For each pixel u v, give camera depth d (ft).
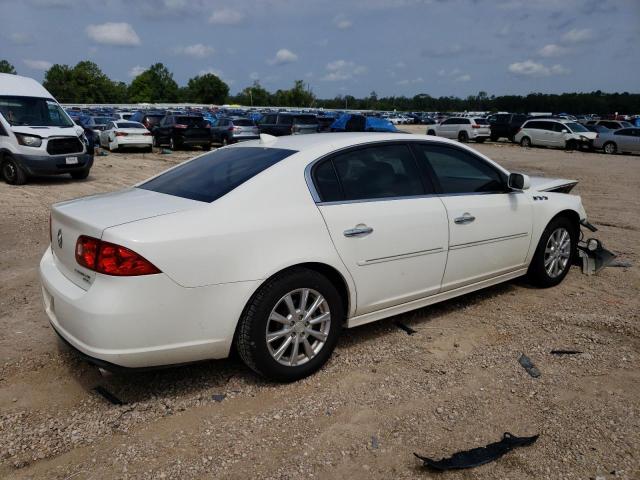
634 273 18.69
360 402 10.43
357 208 11.84
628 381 11.17
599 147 88.53
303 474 8.38
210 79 426.92
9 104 42.29
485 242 14.53
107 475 8.38
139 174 49.47
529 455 8.81
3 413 10.05
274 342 10.91
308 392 10.83
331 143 12.28
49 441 9.22
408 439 9.25
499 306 15.55
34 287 17.13
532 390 10.85
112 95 423.64
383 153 12.98
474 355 12.44
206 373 11.59
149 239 9.37
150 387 11.01
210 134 79.92
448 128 112.06
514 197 15.42
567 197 17.28
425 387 10.98
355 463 8.64
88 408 10.25
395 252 12.41
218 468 8.52
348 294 11.84
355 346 12.92
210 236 9.87
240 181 11.05
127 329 9.32
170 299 9.54
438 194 13.60
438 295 13.89
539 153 83.76
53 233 11.37
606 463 8.61
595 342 13.09
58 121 44.24
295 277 10.73
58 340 13.19
